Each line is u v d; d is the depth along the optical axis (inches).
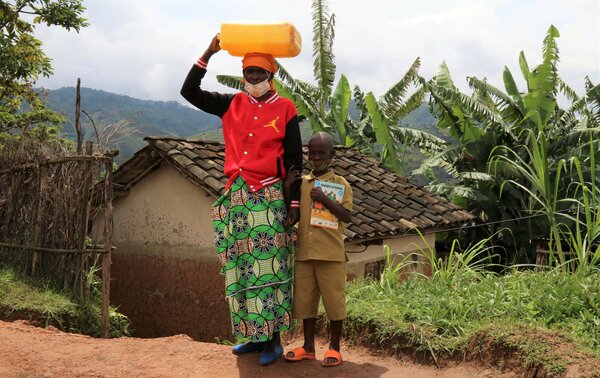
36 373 147.7
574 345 142.3
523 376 138.6
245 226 143.2
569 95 637.9
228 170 146.0
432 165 595.8
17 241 292.5
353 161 471.2
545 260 336.8
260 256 142.0
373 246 361.4
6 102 575.8
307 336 154.9
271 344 150.7
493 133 596.1
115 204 379.9
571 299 172.9
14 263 287.0
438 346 155.7
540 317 166.2
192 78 144.7
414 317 173.0
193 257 339.3
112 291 376.2
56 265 274.7
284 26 139.6
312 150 148.3
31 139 296.5
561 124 618.5
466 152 585.0
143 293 360.5
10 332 182.4
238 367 149.3
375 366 153.6
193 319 336.8
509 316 166.9
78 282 268.5
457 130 616.4
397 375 147.3
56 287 269.0
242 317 145.5
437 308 173.0
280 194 144.9
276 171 143.6
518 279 203.8
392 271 227.9
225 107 149.9
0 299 239.3
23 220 292.0
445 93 588.4
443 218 415.2
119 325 277.6
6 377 145.2
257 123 143.5
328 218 146.7
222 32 141.3
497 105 599.5
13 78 514.0
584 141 549.0
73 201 269.7
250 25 140.5
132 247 368.2
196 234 338.6
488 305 175.0
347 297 199.5
